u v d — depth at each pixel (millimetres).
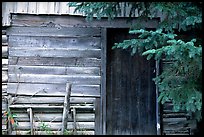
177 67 4625
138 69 6531
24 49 6301
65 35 6340
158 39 4387
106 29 6363
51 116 6273
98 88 6332
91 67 6344
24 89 6277
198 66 4461
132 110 6559
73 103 6301
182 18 4660
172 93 4488
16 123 6195
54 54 6320
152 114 6543
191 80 4578
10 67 6277
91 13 4949
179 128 6320
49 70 6305
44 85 6289
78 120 6285
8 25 6223
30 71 6293
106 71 6449
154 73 6496
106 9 4859
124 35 6508
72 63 6332
